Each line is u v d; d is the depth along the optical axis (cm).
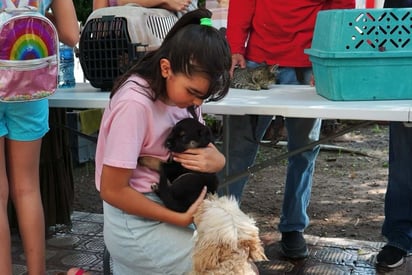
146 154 182
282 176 525
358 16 213
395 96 221
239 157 290
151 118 175
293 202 306
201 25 168
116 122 172
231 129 286
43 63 206
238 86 271
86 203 432
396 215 300
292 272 302
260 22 298
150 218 180
